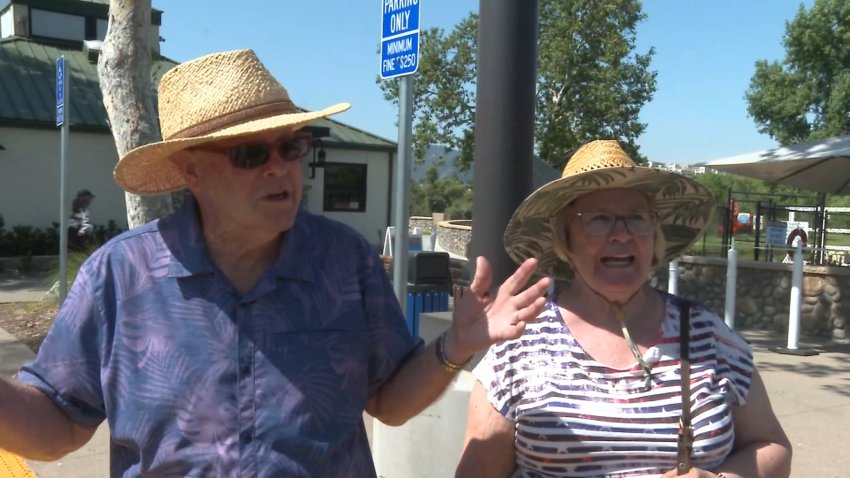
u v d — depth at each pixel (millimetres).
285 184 1657
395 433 3258
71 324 1688
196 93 1671
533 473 2018
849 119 30422
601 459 1944
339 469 1721
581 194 2088
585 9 17469
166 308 1667
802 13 32156
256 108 1660
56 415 1683
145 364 1651
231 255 1742
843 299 8359
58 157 15242
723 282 9422
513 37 3168
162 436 1636
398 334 1881
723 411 1969
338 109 1703
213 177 1668
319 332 1720
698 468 1909
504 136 3211
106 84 6543
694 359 2008
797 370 6746
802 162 8328
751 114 34906
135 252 1715
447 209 37750
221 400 1624
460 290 1777
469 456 2098
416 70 3518
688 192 2111
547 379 1993
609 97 17453
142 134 6566
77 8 17922
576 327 2080
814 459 4453
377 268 1882
